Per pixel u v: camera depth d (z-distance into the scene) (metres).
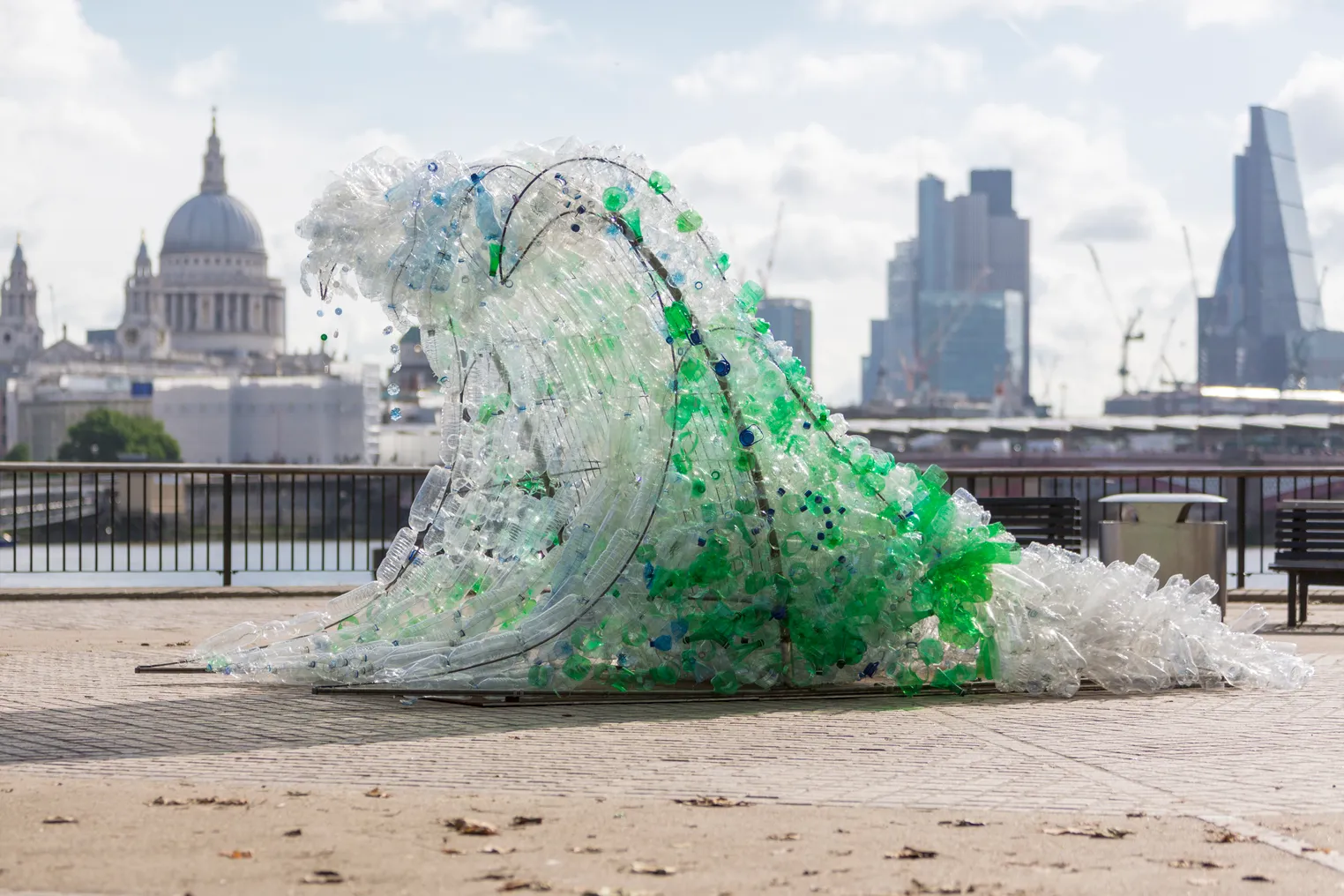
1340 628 15.28
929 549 10.48
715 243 10.84
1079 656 10.48
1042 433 131.00
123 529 27.00
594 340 10.69
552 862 5.59
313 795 6.83
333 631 11.23
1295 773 7.51
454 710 9.64
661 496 10.39
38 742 8.38
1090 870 5.49
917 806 6.63
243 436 197.25
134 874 5.39
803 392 10.84
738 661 10.37
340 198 10.39
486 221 10.24
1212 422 133.00
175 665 11.52
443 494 11.38
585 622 10.20
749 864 5.56
